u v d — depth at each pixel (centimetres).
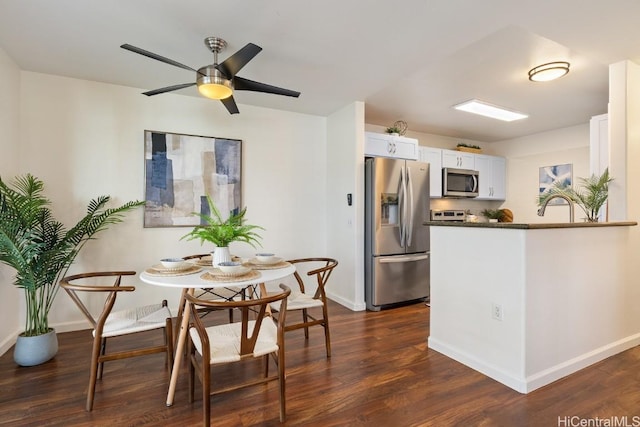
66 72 283
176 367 186
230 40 230
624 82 250
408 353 251
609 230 241
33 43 234
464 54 259
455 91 339
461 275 236
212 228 223
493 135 532
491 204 577
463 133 521
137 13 198
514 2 184
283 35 223
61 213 290
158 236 327
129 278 317
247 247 373
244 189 369
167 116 331
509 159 556
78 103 296
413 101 368
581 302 225
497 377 209
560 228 209
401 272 378
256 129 376
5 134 250
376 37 225
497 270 210
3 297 247
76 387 201
